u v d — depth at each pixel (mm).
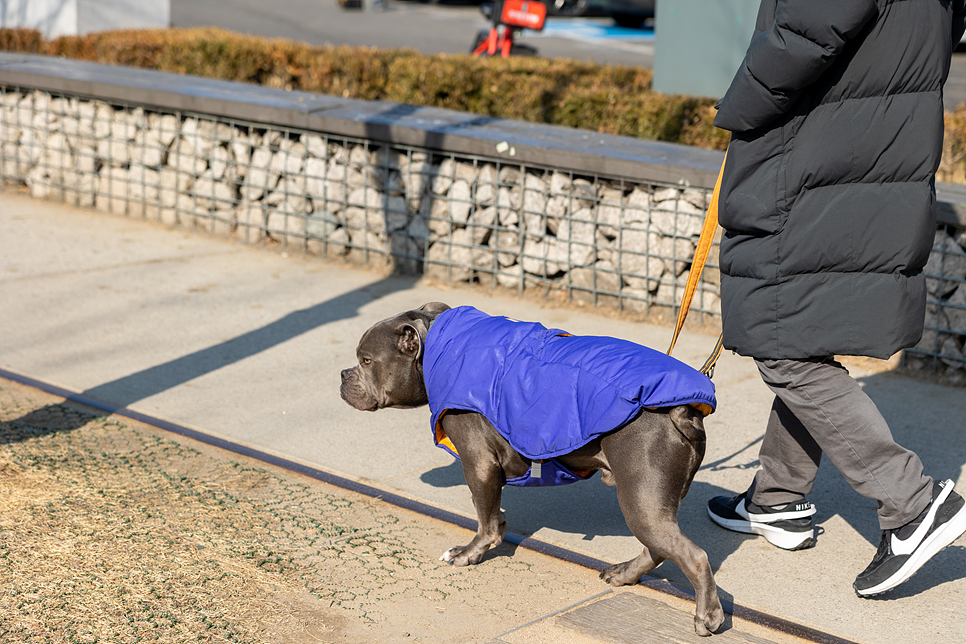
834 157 3010
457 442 3285
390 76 8844
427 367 3336
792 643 3018
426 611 3172
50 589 3162
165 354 5641
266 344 5855
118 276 7051
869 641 3037
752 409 4973
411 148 7102
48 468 4090
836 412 3180
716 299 6168
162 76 9086
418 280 7211
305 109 7508
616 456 2959
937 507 3092
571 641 2980
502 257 6930
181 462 4262
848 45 2947
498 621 3129
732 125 3078
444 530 3754
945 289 5449
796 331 3131
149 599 3145
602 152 6395
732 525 3770
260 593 3230
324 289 6938
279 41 10039
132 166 8531
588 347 3072
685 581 3393
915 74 2957
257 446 4488
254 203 7957
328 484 4117
